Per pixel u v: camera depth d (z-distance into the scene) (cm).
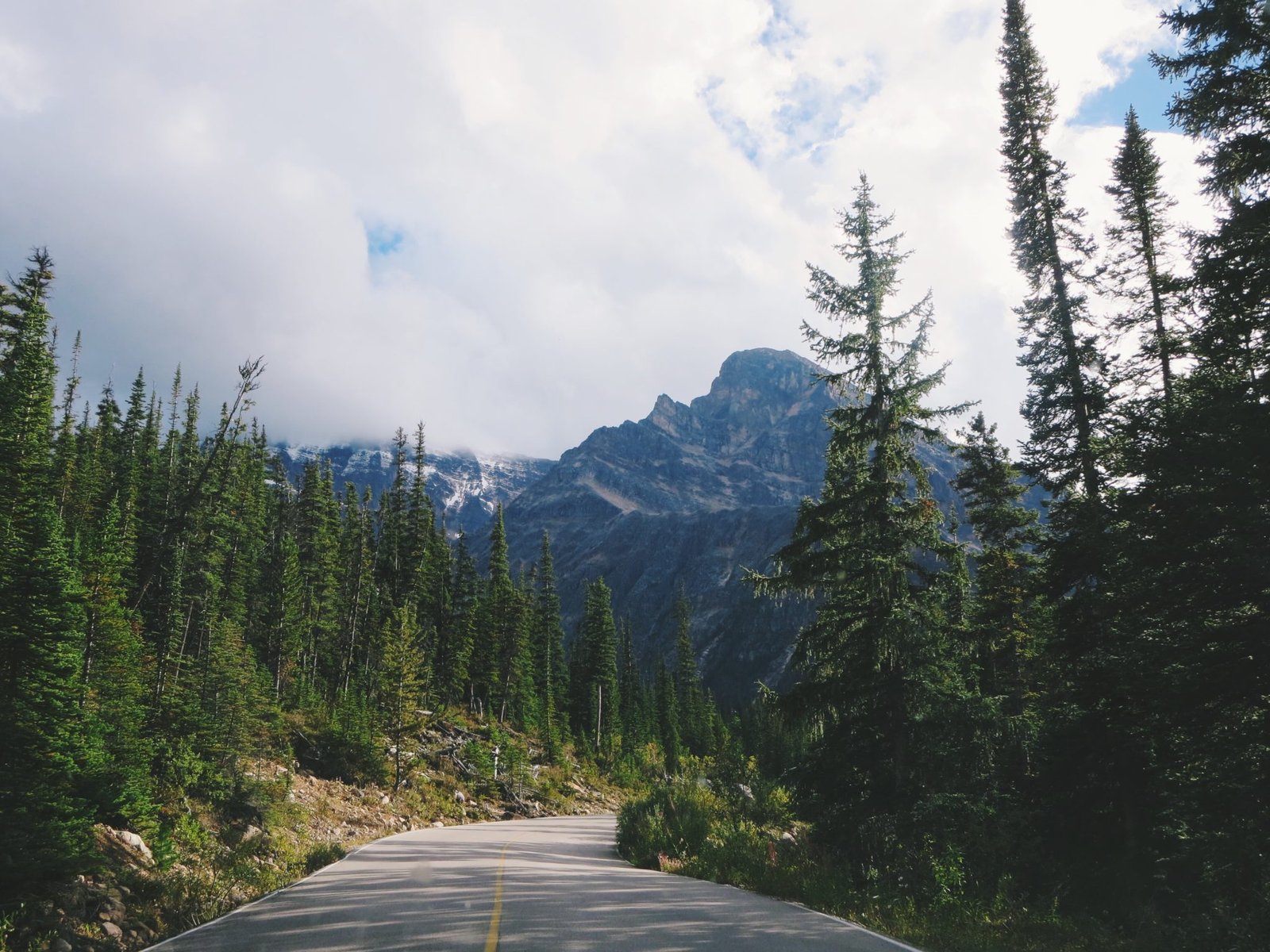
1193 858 1400
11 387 3312
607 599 9431
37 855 1134
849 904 1272
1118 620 1546
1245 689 1176
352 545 7300
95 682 2272
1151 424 1257
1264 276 1251
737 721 11706
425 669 6166
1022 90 2122
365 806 3878
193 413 6750
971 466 2708
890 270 2028
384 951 806
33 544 1803
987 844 1509
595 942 853
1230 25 1323
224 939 912
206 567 4953
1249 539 1153
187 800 2303
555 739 7319
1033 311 2020
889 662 1877
